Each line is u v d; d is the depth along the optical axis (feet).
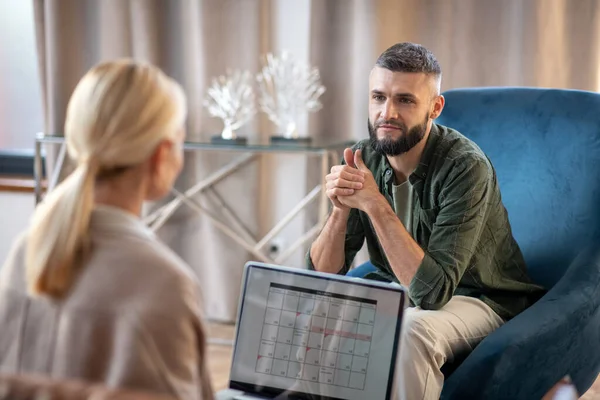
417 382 5.43
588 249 6.51
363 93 10.11
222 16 10.42
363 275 6.82
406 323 5.62
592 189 6.63
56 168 10.14
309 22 10.06
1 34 11.85
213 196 10.84
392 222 5.87
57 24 10.71
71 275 3.29
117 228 3.38
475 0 9.55
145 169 3.51
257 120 10.53
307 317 4.54
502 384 5.50
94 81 3.42
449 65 9.75
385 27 9.84
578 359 6.26
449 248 5.80
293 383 4.50
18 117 11.98
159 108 3.42
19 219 11.68
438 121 7.33
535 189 6.91
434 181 6.02
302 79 9.96
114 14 10.61
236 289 10.93
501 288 6.36
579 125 6.79
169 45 10.66
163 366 3.13
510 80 9.59
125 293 3.21
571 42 9.29
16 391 2.71
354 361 4.47
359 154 6.14
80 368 3.19
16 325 3.40
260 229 10.78
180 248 11.09
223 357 9.59
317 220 10.71
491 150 7.13
